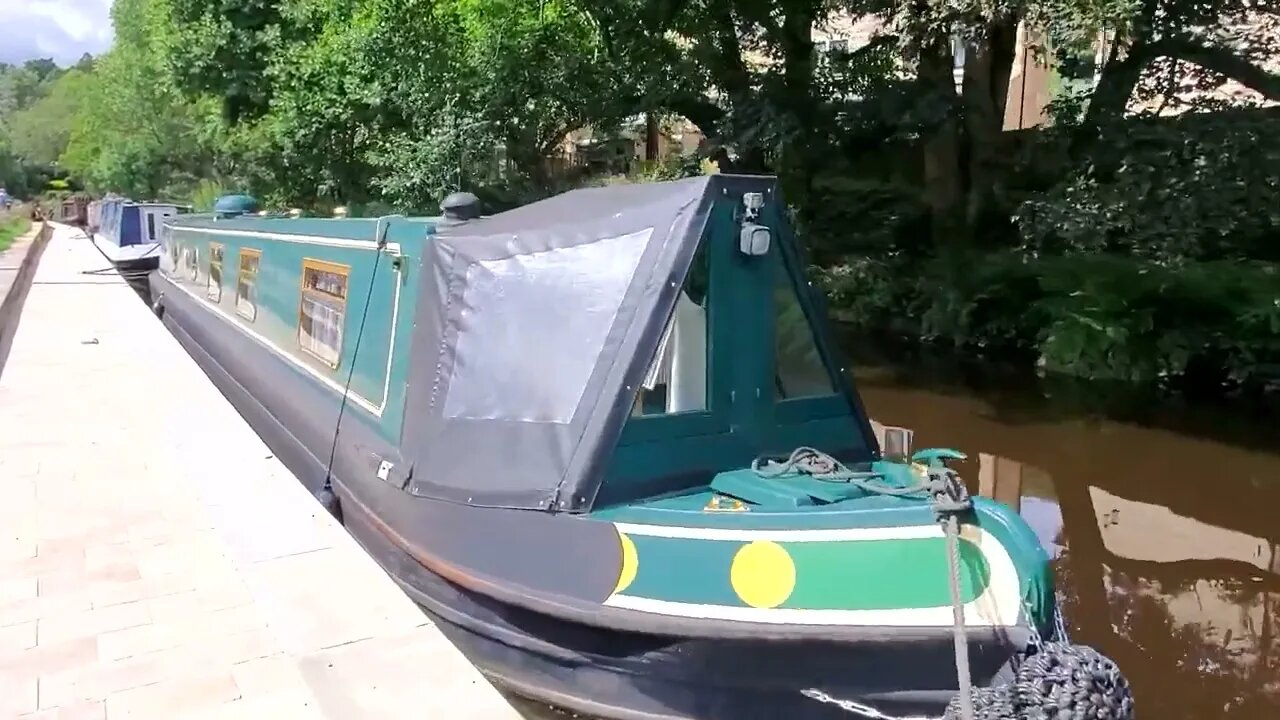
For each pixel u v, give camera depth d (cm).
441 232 532
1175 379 1172
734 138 1453
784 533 388
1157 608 594
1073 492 822
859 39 2022
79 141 6875
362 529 552
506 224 519
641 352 440
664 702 411
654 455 443
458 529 463
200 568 467
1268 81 1226
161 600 432
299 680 366
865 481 437
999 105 1620
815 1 1420
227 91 2102
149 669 374
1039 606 370
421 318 517
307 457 671
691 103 1558
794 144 1462
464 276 500
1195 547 697
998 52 1588
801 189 1655
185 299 1354
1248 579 635
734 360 470
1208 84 1288
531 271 482
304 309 754
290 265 807
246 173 2625
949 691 374
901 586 374
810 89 1480
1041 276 1327
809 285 512
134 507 551
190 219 1505
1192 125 1211
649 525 407
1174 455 915
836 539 382
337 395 646
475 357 484
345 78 1680
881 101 1399
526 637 437
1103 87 1340
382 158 1697
